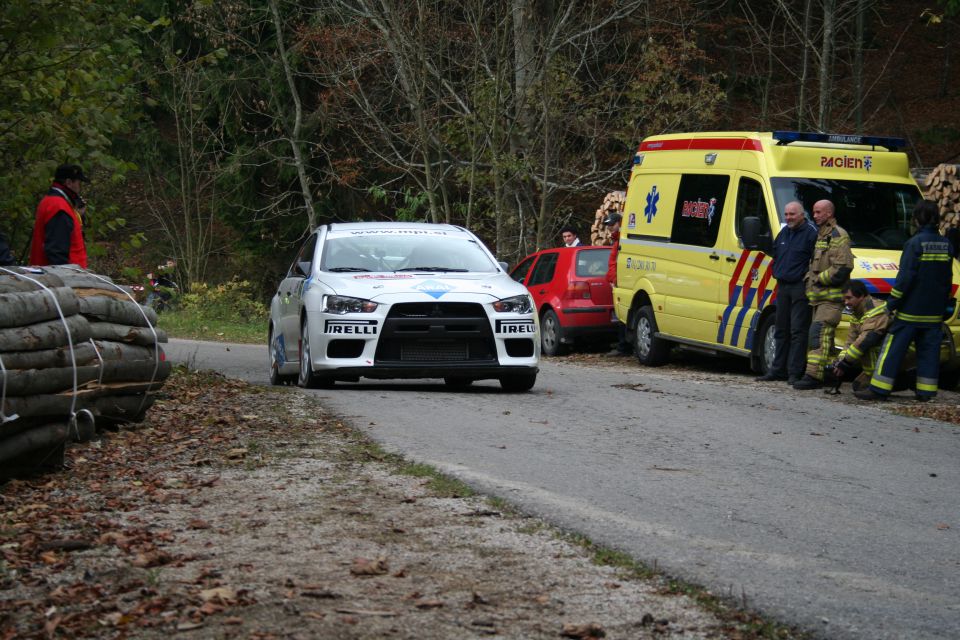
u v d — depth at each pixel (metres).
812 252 17.61
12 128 14.70
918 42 52.12
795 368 17.72
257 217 43.28
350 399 14.14
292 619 5.75
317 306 15.05
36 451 9.20
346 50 35.38
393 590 6.27
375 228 16.83
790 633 5.71
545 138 32.59
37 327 9.16
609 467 10.09
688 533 7.70
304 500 8.46
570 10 32.06
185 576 6.50
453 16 34.25
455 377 15.26
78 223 13.27
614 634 5.61
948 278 16.00
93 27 15.09
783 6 33.78
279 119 41.44
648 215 22.25
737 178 19.80
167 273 42.72
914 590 6.54
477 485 8.99
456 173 35.31
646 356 22.25
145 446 10.59
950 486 9.80
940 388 18.47
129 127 16.41
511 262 34.81
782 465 10.53
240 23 40.75
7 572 6.57
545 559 6.93
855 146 19.72
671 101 32.78
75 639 5.51
